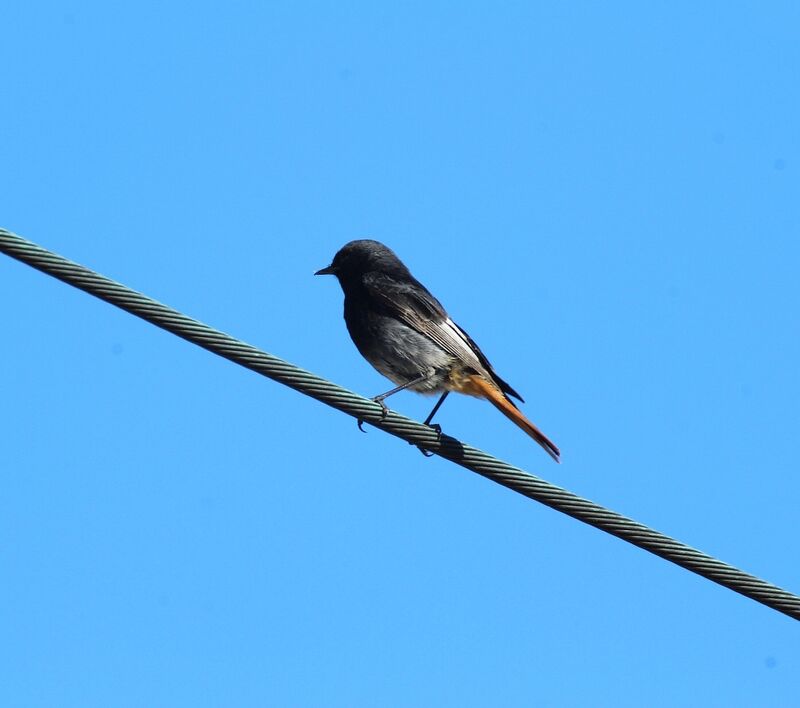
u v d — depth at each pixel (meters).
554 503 12.55
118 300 11.25
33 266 10.91
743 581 12.28
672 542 12.36
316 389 12.34
